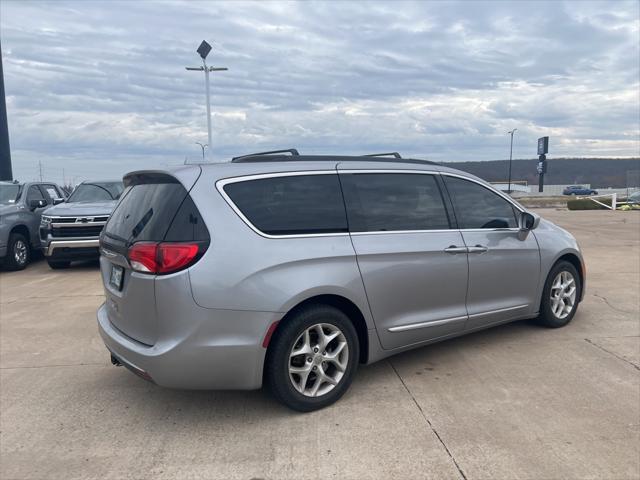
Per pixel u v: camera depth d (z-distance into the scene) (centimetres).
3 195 1094
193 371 326
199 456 310
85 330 581
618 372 425
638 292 716
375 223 396
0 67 1838
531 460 298
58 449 322
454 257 432
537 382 407
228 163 368
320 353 363
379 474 288
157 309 326
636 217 2216
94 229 968
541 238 516
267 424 348
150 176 382
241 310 330
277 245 347
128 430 345
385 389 399
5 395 404
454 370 436
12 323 614
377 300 387
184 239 328
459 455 304
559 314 543
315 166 387
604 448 310
